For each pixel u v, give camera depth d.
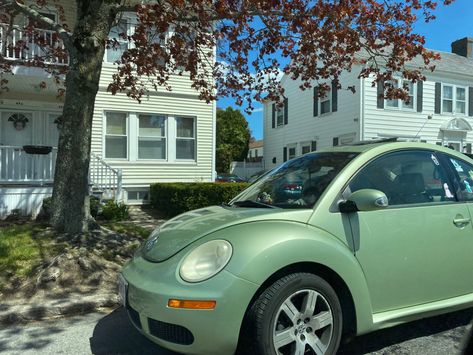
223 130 36.66
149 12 6.59
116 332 4.20
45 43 9.58
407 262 3.51
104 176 13.30
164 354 3.70
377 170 3.72
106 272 5.67
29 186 10.95
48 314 4.64
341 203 3.41
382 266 3.40
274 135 27.14
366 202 3.32
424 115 20.31
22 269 5.54
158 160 14.80
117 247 6.51
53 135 13.95
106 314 4.74
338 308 3.19
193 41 8.15
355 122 19.34
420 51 7.64
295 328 3.04
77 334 4.17
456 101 21.33
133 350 3.79
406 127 19.94
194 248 3.12
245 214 3.40
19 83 12.36
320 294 3.11
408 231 3.55
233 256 2.94
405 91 9.09
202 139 15.36
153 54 7.98
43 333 4.20
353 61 8.45
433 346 3.69
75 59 6.71
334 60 8.30
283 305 2.98
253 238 3.03
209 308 2.82
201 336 2.82
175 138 15.04
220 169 35.12
